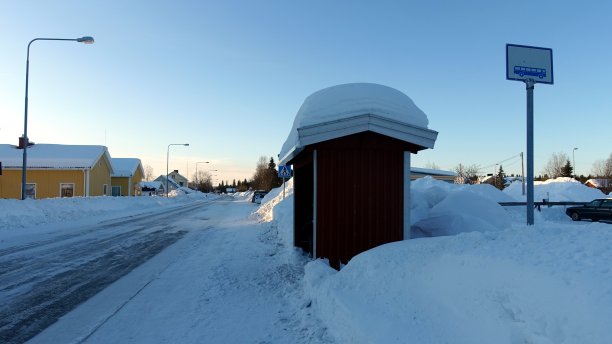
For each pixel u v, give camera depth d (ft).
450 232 32.53
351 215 28.50
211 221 73.26
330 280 19.98
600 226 15.92
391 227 28.76
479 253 14.82
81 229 58.65
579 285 10.36
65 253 37.58
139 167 190.60
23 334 17.40
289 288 24.21
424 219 35.32
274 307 21.07
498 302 12.07
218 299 22.57
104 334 17.48
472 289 13.35
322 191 28.43
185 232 55.01
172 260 34.09
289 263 30.94
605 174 272.10
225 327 18.26
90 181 128.98
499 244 15.51
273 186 292.20
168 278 27.53
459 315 13.03
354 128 27.50
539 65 20.40
